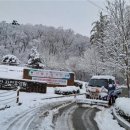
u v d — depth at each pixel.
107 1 19.69
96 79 21.77
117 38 19.08
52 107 17.94
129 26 18.89
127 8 19.50
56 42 126.19
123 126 12.19
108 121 14.00
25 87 26.42
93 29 59.25
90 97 21.31
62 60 105.88
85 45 128.62
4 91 24.50
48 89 31.38
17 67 49.34
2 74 42.38
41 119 13.15
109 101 21.30
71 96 26.61
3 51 106.00
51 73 35.25
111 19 19.48
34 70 34.97
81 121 13.55
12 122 11.75
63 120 13.41
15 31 131.00
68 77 35.56
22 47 125.06
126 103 14.06
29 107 16.98
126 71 18.94
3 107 15.57
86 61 59.38
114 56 19.80
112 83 22.08
